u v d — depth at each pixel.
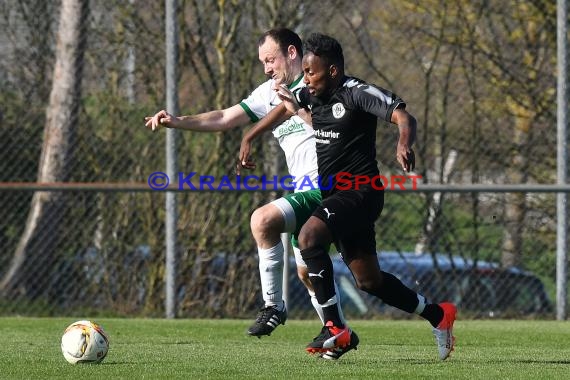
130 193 27.00
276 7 26.75
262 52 17.70
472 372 13.73
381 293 15.38
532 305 26.70
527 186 25.59
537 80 26.97
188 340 19.98
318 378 12.81
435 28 27.05
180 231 26.72
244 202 26.77
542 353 17.45
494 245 26.83
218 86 26.80
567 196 25.92
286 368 14.13
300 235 14.59
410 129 13.79
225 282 26.80
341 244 15.05
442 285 26.80
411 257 26.88
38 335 20.73
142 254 27.05
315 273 14.52
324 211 14.59
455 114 26.97
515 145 26.94
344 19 26.94
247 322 24.72
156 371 13.57
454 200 26.84
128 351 17.23
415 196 26.88
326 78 14.74
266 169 26.38
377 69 27.02
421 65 27.02
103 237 27.06
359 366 14.52
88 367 14.03
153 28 26.88
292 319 26.59
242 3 26.84
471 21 27.05
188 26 26.80
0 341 19.17
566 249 25.94
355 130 14.74
